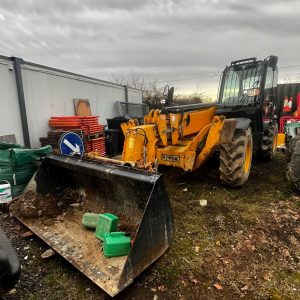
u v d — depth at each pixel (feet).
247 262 9.03
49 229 10.15
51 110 22.24
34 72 20.45
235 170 15.11
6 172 13.12
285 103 37.68
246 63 20.71
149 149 13.51
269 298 7.55
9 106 18.49
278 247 9.84
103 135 24.45
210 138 14.35
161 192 8.17
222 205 13.48
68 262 8.63
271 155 24.09
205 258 9.21
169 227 8.55
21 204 11.48
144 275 8.32
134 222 9.81
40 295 7.60
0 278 5.30
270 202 13.96
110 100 31.58
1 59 17.75
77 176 11.64
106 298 7.44
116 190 10.19
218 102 21.76
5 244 6.26
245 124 15.85
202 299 7.50
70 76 24.17
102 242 9.21
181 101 65.57
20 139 19.35
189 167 14.21
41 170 11.89
